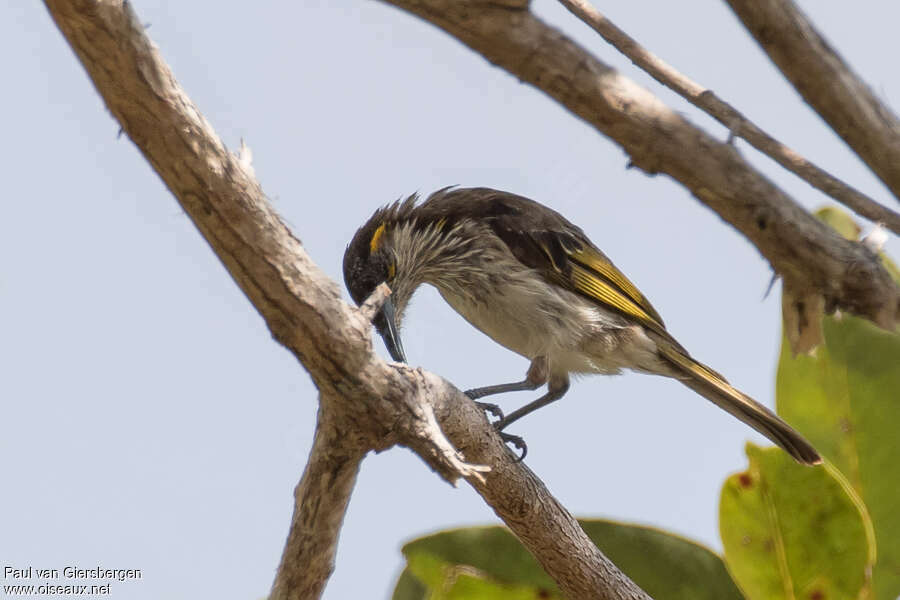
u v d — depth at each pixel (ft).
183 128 19.88
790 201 30.60
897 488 27.07
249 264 21.49
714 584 27.55
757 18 29.84
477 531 27.81
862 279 29.89
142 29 19.10
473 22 30.12
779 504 25.79
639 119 30.30
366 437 23.35
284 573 25.49
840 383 27.91
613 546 28.04
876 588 26.45
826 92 30.22
